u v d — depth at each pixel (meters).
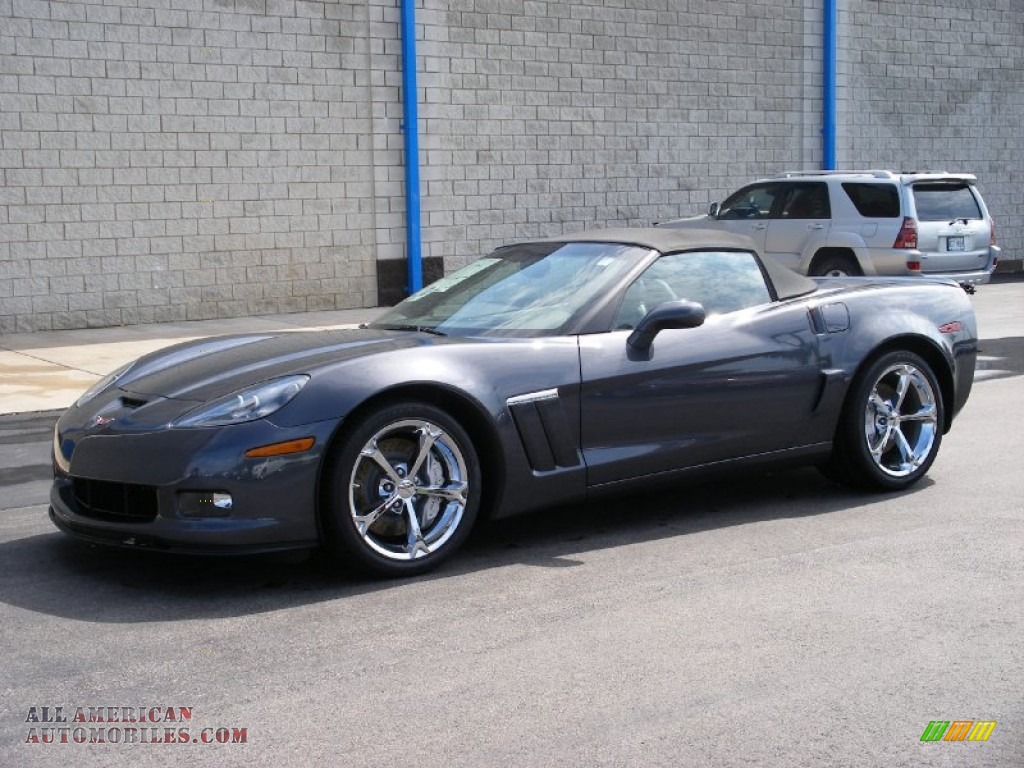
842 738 3.25
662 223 17.14
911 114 20.92
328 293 15.58
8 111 13.12
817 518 5.64
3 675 3.78
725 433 5.51
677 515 5.75
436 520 4.84
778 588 4.56
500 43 16.58
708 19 18.45
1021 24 21.98
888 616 4.22
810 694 3.54
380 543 4.75
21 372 10.62
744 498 6.08
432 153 16.22
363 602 4.47
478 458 4.94
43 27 13.23
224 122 14.48
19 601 4.52
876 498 6.02
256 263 14.93
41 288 13.50
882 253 14.48
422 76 15.98
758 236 15.66
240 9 14.45
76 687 3.67
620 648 3.94
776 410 5.65
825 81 19.77
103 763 3.14
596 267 5.52
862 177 14.80
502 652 3.93
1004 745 3.20
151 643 4.05
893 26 20.48
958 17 21.20
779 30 19.22
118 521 4.57
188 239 14.40
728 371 5.47
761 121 19.25
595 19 17.36
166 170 14.15
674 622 4.19
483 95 16.53
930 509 5.77
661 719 3.38
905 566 4.82
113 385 5.08
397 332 5.41
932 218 14.52
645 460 5.27
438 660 3.86
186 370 4.97
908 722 3.34
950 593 4.47
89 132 13.61
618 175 17.89
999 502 5.89
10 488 6.56
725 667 3.76
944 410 6.34
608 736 3.27
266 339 5.40
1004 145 22.12
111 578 4.82
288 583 4.72
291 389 4.52
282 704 3.52
